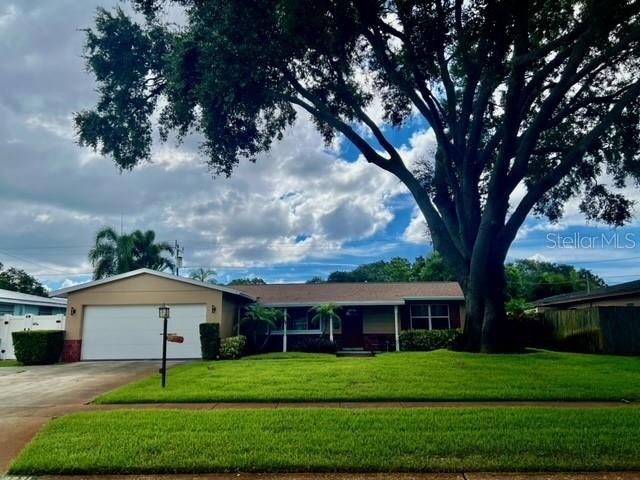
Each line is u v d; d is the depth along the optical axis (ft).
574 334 53.67
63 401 27.71
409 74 48.60
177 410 23.06
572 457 15.84
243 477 15.01
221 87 42.14
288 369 35.88
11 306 74.74
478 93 52.49
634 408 22.38
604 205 59.72
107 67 52.70
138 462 15.88
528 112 54.44
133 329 55.67
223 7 40.19
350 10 38.75
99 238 93.30
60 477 15.26
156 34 53.06
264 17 40.32
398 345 66.85
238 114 50.16
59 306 84.02
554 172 43.70
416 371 33.09
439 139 47.70
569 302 76.43
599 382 29.04
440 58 46.60
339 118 54.90
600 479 14.35
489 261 45.42
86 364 50.19
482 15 35.45
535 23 40.68
